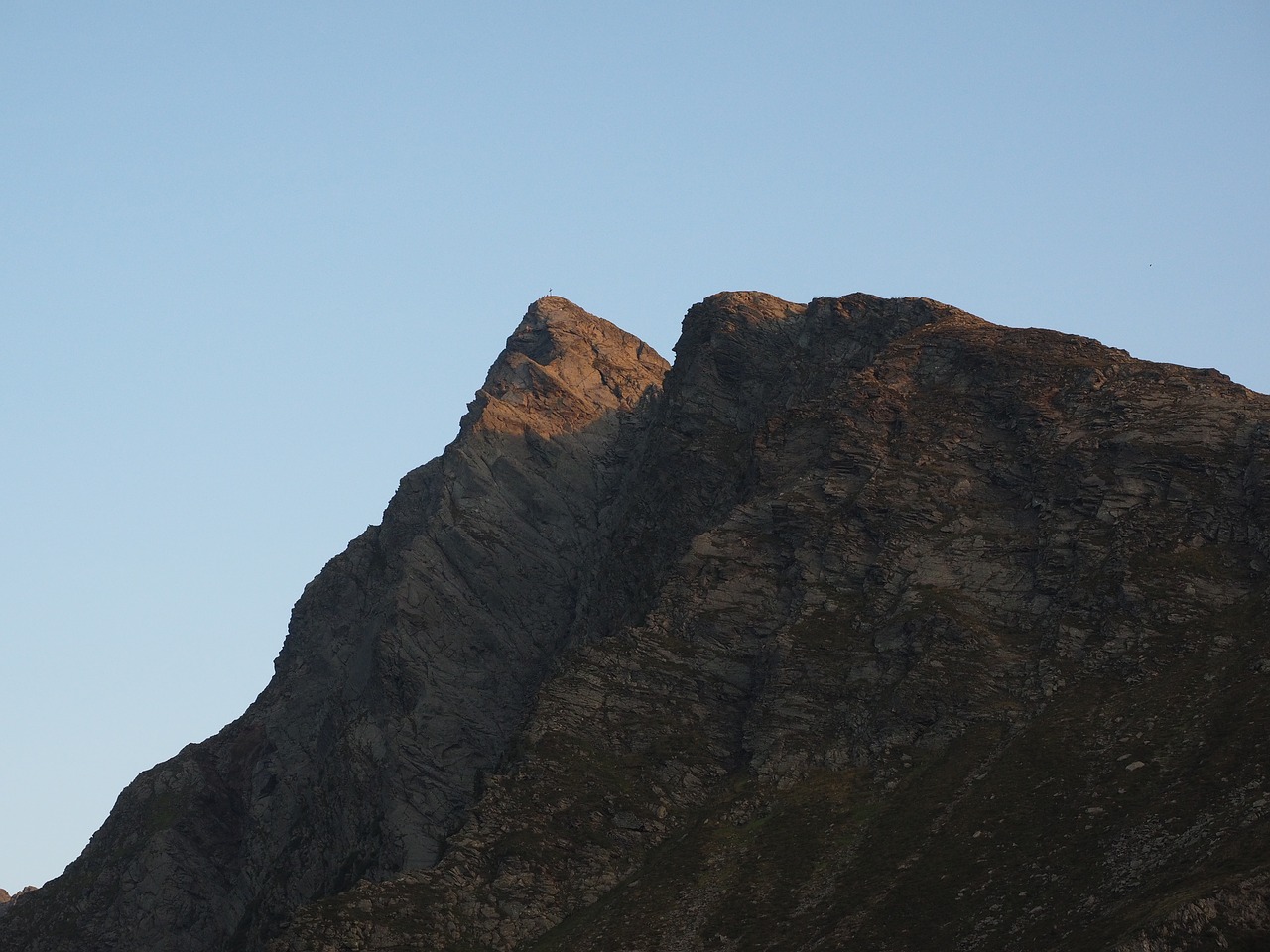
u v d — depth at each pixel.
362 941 155.75
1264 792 139.88
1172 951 121.69
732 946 146.62
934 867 147.62
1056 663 169.25
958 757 162.50
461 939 157.62
